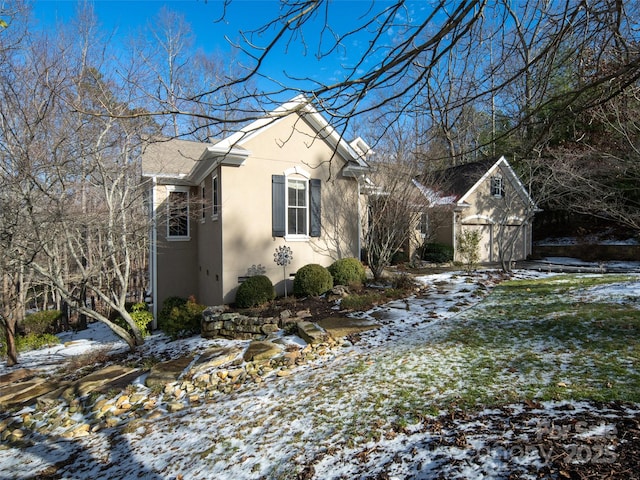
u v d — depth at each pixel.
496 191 18.36
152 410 5.15
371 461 2.77
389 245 11.48
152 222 10.20
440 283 10.99
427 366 4.62
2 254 8.12
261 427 3.80
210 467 3.27
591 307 6.62
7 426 5.66
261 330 7.73
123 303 9.32
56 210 7.89
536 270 13.66
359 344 6.16
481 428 2.89
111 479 3.51
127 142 8.97
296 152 10.35
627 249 16.52
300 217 10.59
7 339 10.13
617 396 3.15
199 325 9.18
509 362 4.43
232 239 9.53
